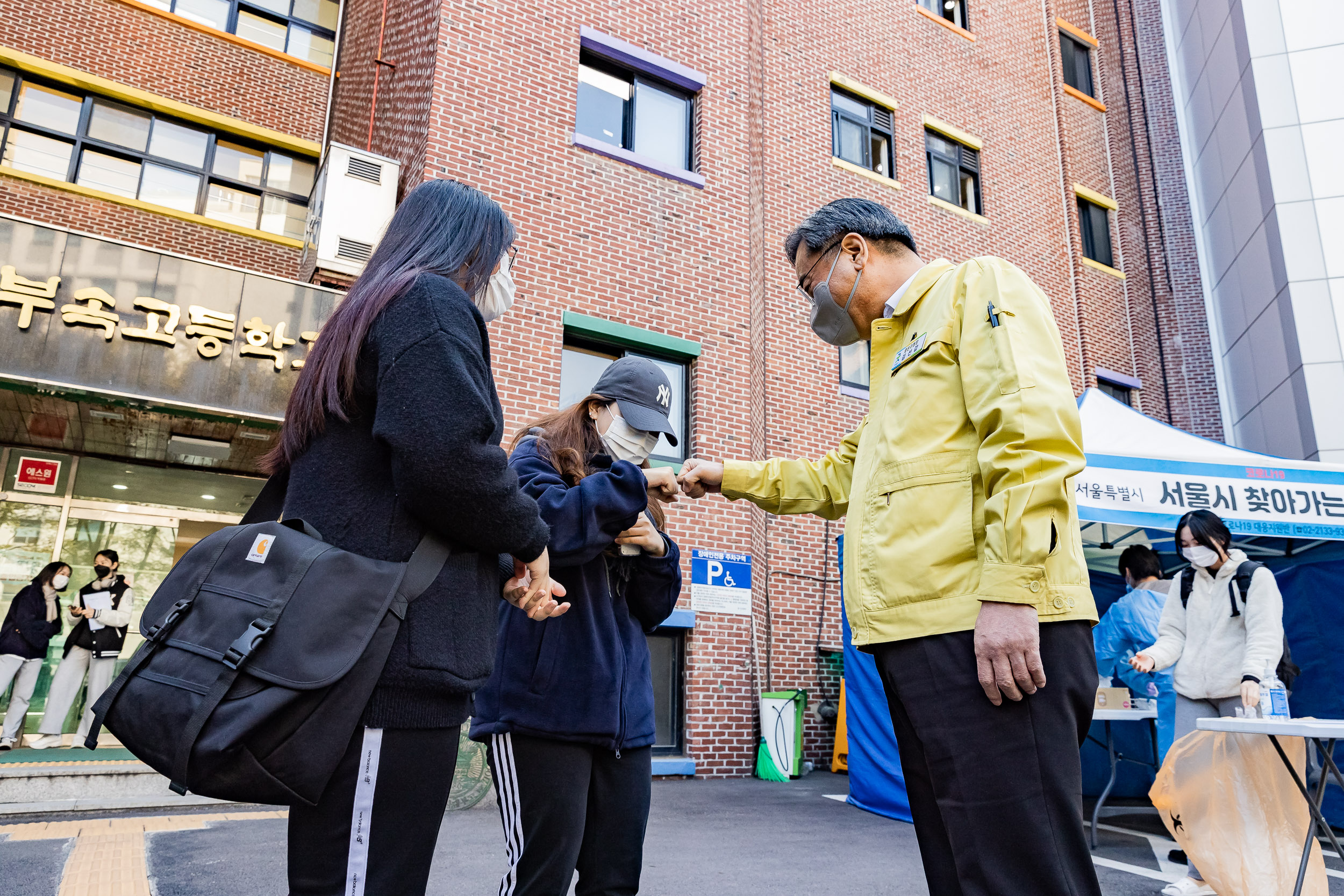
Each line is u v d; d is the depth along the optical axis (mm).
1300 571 5891
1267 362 13602
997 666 1283
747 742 7699
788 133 10180
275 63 10188
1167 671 4711
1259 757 3096
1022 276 1521
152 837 4203
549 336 7754
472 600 1179
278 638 1004
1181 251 15062
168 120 9414
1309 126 13883
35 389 5930
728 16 9859
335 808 1045
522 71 8242
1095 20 15555
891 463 1534
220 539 1153
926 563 1429
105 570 7340
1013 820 1277
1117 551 6883
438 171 7566
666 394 2131
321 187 7836
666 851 4117
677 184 8891
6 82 8609
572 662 1764
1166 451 5164
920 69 11797
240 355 6637
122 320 6211
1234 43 14812
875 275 1792
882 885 3461
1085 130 14398
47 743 6840
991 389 1397
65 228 6125
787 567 8727
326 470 1184
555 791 1698
